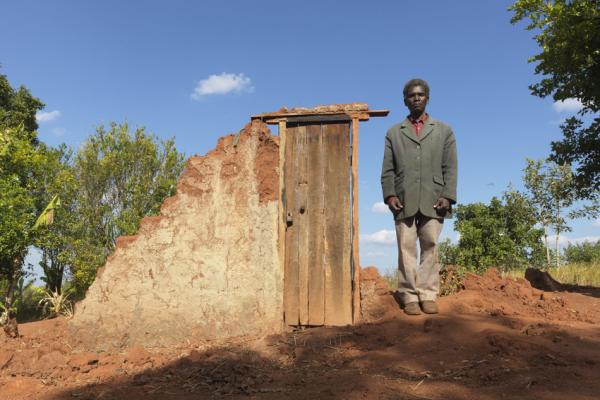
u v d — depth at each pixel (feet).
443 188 16.97
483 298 18.42
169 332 18.93
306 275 18.42
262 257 18.81
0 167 45.75
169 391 12.81
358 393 11.12
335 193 18.63
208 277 19.11
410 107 17.43
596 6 27.37
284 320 18.35
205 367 14.46
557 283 26.78
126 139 53.01
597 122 32.71
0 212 41.47
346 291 18.01
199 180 19.94
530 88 34.91
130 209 52.11
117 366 15.78
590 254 57.21
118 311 19.40
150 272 19.54
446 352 13.50
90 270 49.24
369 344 15.11
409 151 17.17
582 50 28.68
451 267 21.74
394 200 17.31
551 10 29.66
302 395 11.44
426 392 11.08
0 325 23.27
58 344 19.22
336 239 18.38
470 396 10.63
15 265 45.75
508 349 13.15
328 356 14.65
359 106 18.86
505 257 44.47
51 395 13.35
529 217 46.19
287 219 18.76
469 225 45.50
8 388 14.11
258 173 19.44
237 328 18.52
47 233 46.98
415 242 17.35
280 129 19.36
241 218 19.30
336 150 18.88
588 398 9.96
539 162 48.24
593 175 34.83
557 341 13.85
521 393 10.46
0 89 61.62
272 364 14.52
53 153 52.34
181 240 19.60
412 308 16.71
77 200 51.55
